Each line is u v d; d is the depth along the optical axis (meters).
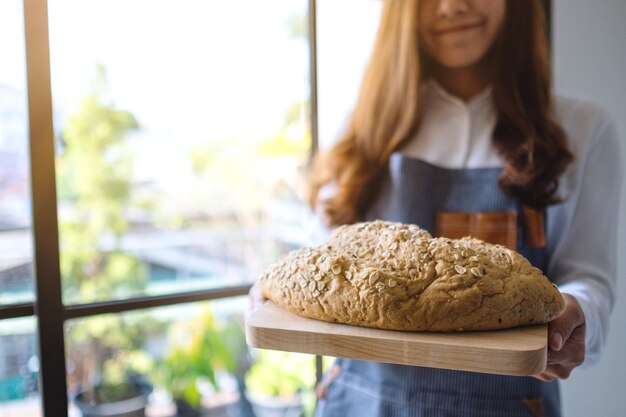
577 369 1.04
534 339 0.49
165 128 1.22
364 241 0.59
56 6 0.94
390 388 0.77
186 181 1.25
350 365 0.81
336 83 1.03
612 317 0.98
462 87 0.86
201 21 1.12
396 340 0.49
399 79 0.86
